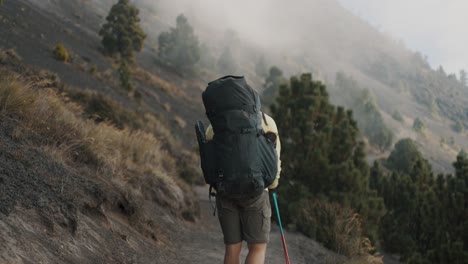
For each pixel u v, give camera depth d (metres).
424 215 22.09
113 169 8.02
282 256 8.41
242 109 3.65
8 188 4.40
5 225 3.67
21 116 6.78
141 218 7.36
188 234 9.20
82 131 8.37
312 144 12.76
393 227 23.80
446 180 21.03
